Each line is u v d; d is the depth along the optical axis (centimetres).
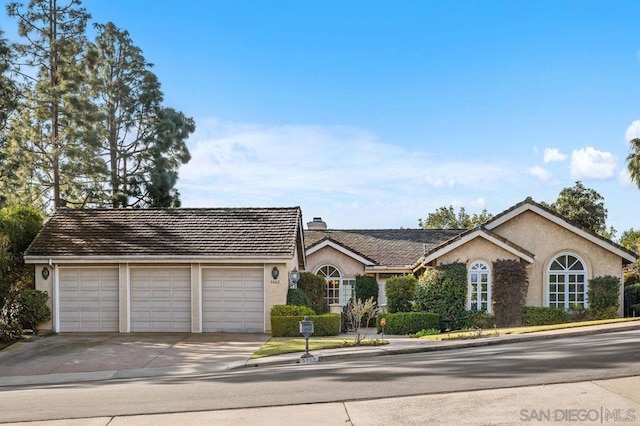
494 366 1277
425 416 873
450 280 2512
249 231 2444
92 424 904
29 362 1762
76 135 3491
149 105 4369
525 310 2533
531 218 2638
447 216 6106
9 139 3172
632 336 1766
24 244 2498
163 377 1468
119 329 2342
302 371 1378
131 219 2572
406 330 2422
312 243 3250
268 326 2311
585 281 2603
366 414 897
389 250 3356
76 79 3562
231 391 1133
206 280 2359
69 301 2366
